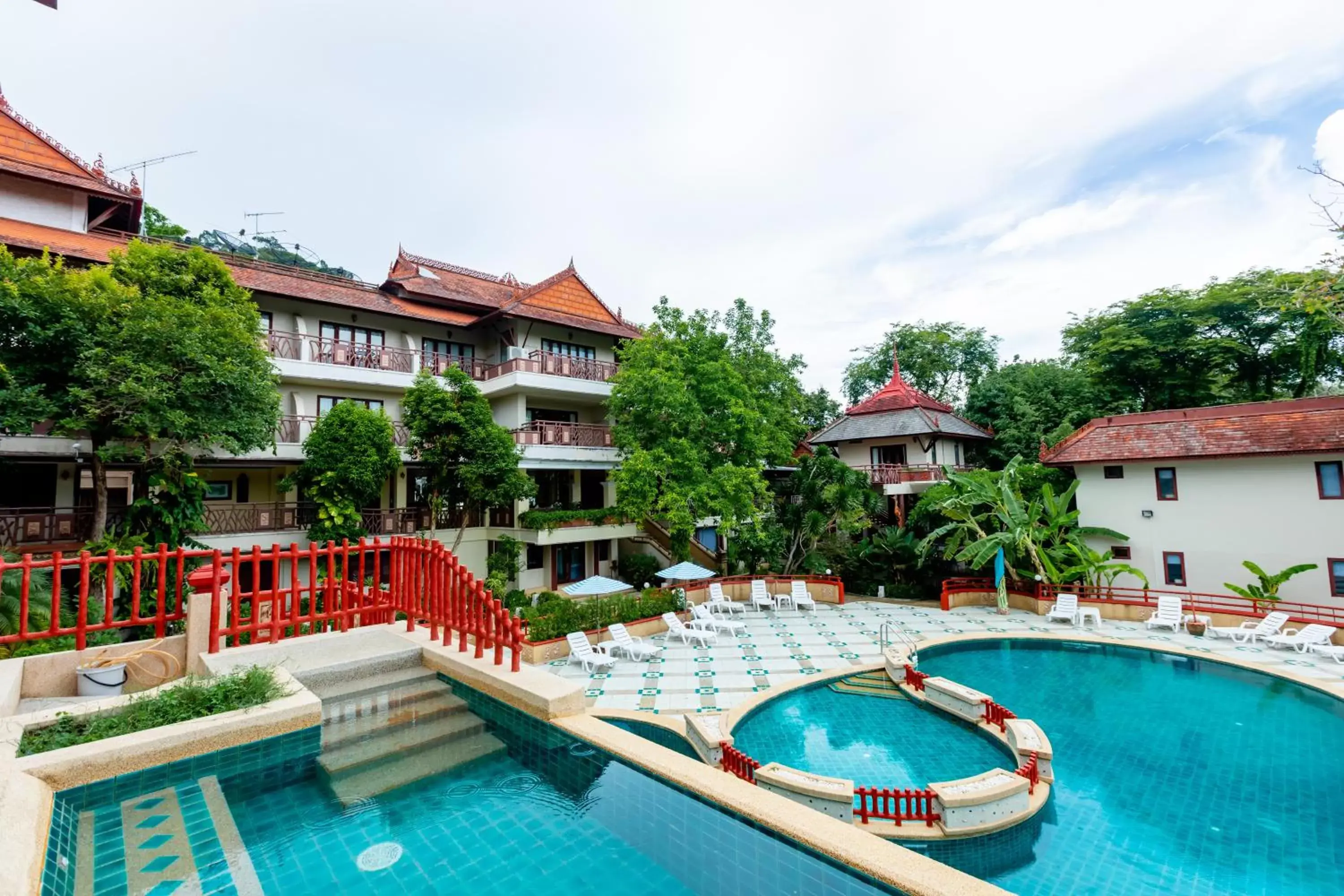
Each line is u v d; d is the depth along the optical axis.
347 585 9.03
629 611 17.52
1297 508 17.94
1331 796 8.50
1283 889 6.54
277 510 18.02
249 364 14.30
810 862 3.80
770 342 24.89
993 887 3.27
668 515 19.09
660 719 11.48
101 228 19.44
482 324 24.02
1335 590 17.30
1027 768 8.73
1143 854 7.24
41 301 11.95
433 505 19.05
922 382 39.62
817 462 23.72
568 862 4.05
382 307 21.70
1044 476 22.94
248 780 5.14
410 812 4.72
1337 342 22.39
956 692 11.70
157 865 3.97
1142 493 20.67
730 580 22.55
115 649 7.34
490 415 18.84
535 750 5.80
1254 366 25.38
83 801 4.71
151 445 15.49
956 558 21.75
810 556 24.53
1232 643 16.16
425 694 7.24
